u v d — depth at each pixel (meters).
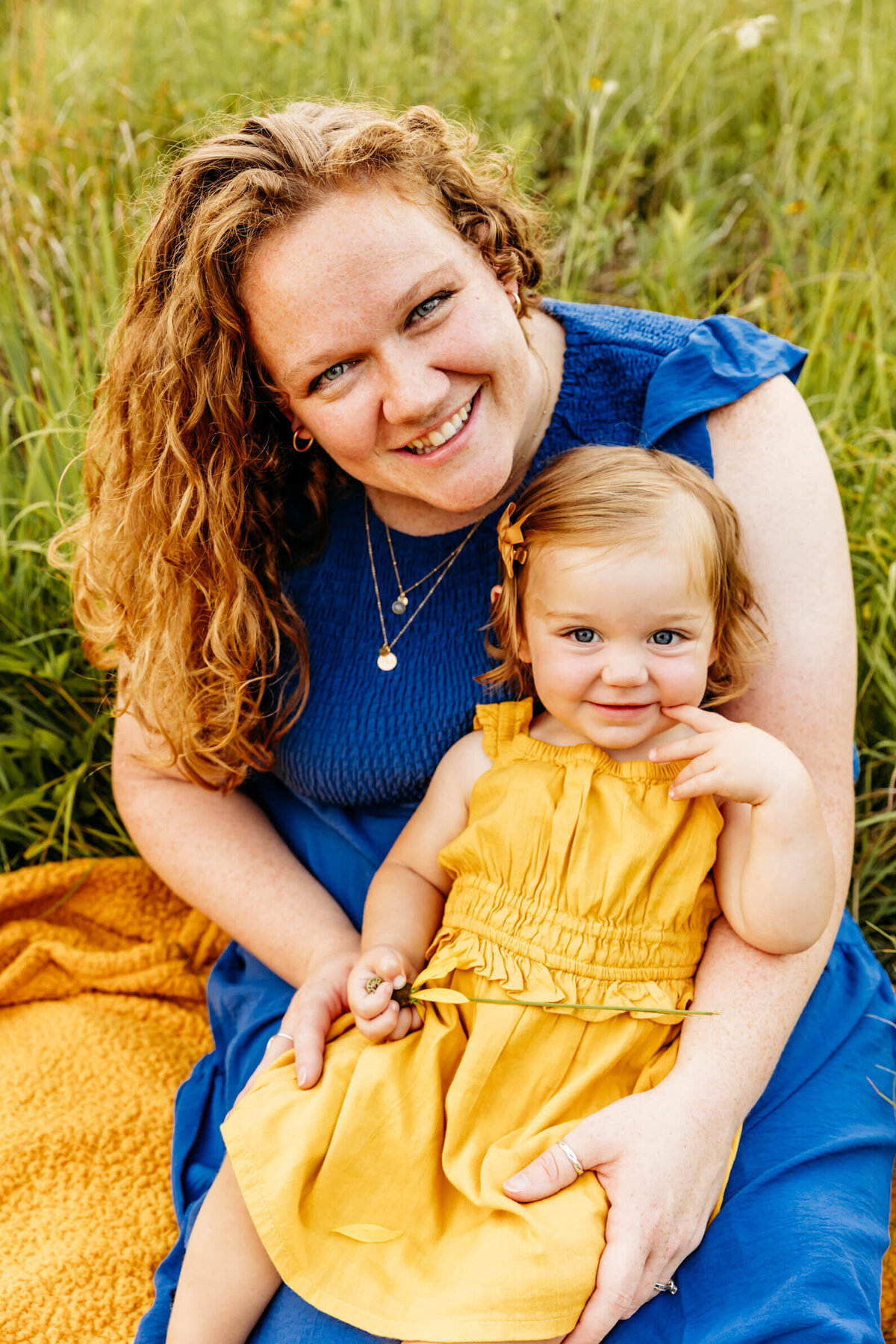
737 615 1.61
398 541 1.79
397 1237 1.46
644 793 1.61
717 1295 1.40
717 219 3.56
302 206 1.43
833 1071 1.68
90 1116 2.00
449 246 1.48
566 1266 1.35
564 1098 1.49
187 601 1.78
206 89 3.69
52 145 3.48
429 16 3.96
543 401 1.74
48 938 2.31
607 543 1.52
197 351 1.60
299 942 1.83
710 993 1.54
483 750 1.74
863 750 2.38
